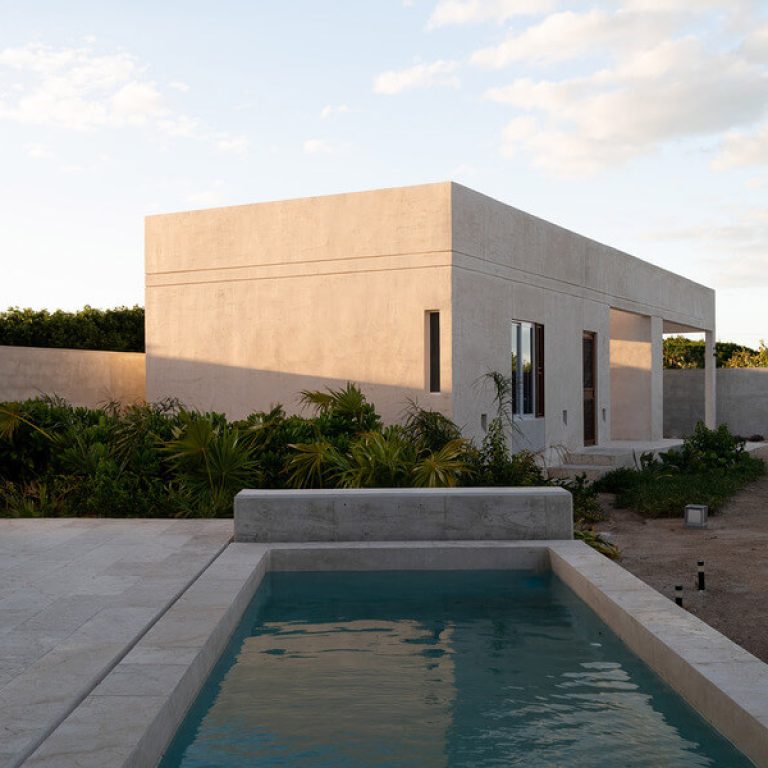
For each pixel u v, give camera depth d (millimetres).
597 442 18625
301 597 7309
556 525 8656
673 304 22766
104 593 6336
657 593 6379
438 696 4887
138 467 11047
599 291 18297
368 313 13445
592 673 5262
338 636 6129
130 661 4750
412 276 13062
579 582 7156
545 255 15891
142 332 24000
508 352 14453
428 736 4324
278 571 8281
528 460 11781
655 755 4062
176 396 15180
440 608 6934
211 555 7805
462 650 5770
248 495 8672
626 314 21375
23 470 11586
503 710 4668
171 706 4254
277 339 14250
